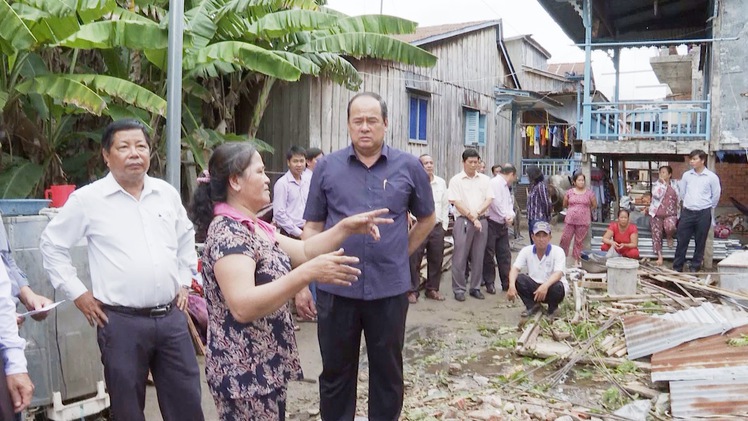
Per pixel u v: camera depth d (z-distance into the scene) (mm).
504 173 8398
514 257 11570
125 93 5562
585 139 11125
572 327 6043
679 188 9875
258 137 10664
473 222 7727
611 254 9180
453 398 4480
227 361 2436
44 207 3828
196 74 7574
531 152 22953
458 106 15453
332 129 10766
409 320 6891
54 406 3541
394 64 12391
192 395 3145
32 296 2973
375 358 3432
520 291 6602
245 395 2424
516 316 7066
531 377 4980
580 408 4281
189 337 3217
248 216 2562
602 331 5859
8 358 2281
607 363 5133
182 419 3139
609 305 7047
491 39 17281
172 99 4762
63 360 3582
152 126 7426
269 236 2645
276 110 10469
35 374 3469
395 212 3340
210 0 7031
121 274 2980
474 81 16344
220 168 2525
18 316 2752
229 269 2328
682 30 13508
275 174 10500
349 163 3389
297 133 10297
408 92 12969
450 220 11906
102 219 3014
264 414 2477
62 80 5422
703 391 4230
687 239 9500
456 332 6406
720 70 10539
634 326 5738
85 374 3697
